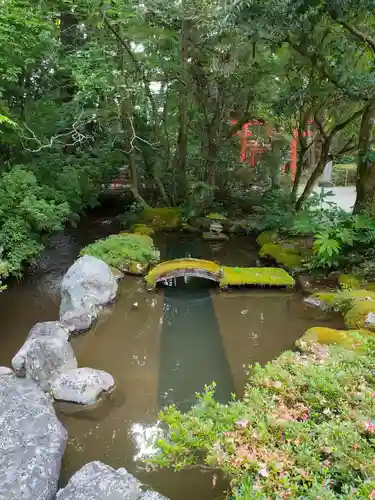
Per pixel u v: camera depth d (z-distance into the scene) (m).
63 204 6.61
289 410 2.95
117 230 9.06
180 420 3.07
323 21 6.00
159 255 7.20
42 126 8.05
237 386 4.05
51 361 4.00
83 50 7.54
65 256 7.56
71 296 5.29
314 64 6.20
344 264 6.32
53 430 3.22
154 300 5.88
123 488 2.69
